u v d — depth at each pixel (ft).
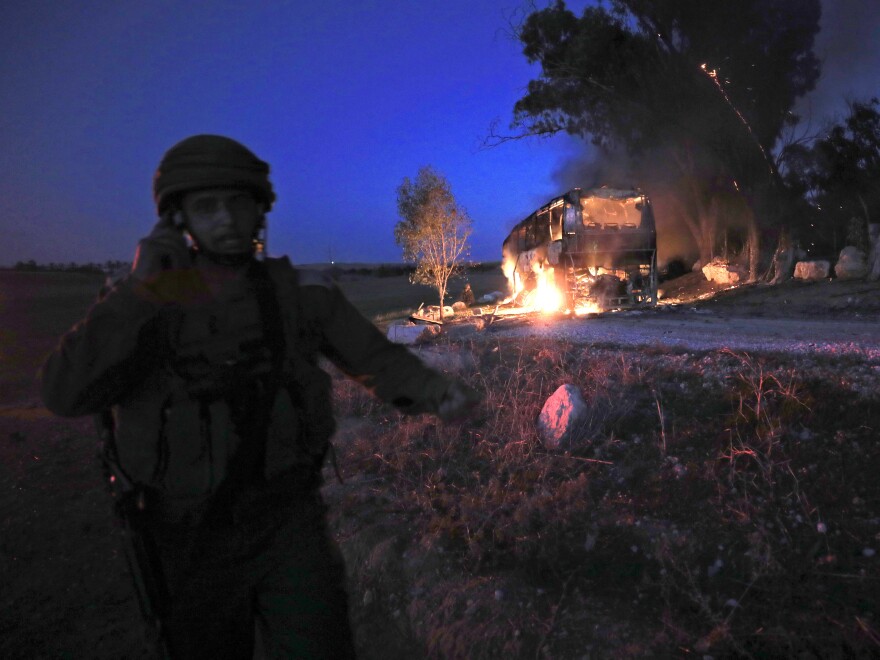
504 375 25.22
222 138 6.64
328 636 6.57
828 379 19.80
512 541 13.42
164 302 6.14
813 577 11.10
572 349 30.66
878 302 52.29
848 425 16.26
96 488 19.84
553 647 10.48
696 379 21.75
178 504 6.34
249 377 6.38
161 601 6.56
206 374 6.30
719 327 44.24
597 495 14.88
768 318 51.34
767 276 74.28
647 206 63.57
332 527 15.10
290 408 6.65
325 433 7.07
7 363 54.60
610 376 22.71
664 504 13.96
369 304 115.65
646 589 11.61
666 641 10.18
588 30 78.89
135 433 6.35
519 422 18.57
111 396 6.15
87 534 16.76
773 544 12.01
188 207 6.50
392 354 7.16
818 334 37.60
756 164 77.25
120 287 6.12
